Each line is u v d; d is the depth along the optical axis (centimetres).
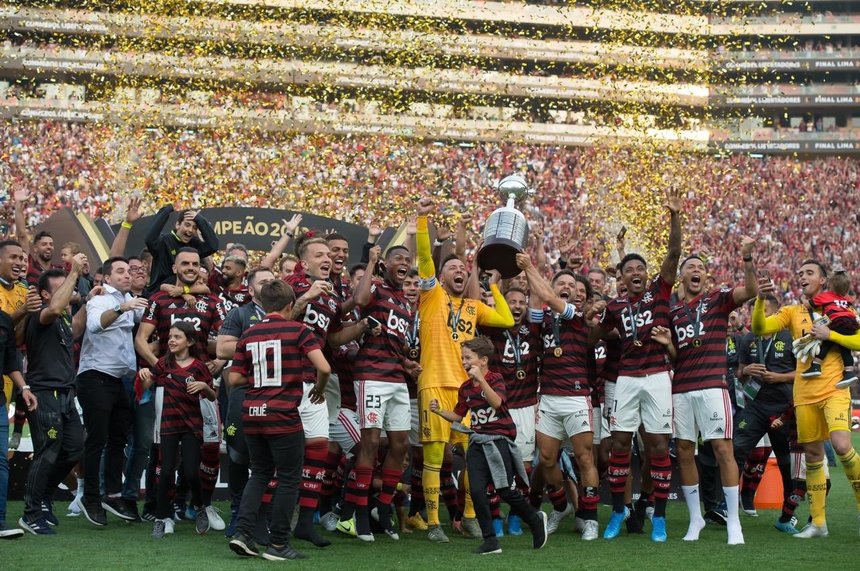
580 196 3831
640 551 725
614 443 809
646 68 3362
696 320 795
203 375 796
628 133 3353
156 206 2923
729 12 4478
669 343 780
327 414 740
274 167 3155
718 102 4334
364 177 3359
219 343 771
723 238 3800
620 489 809
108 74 3762
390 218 3034
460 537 798
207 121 3394
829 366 806
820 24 4800
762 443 952
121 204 3005
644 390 795
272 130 3456
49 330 767
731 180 3931
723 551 727
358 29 3472
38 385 761
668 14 3956
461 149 4084
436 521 771
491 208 3619
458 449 862
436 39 3700
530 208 3744
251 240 1351
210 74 3191
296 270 800
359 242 1356
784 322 859
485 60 4356
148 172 3005
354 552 698
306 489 726
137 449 863
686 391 793
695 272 809
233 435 761
